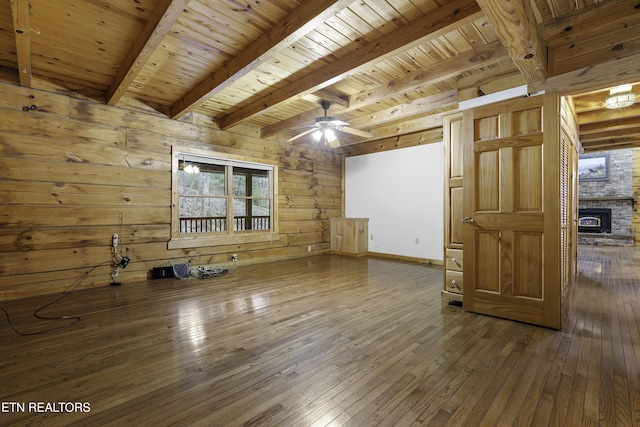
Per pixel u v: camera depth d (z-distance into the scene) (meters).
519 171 2.78
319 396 1.69
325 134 4.37
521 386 1.77
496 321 2.80
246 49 2.93
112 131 4.07
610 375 1.88
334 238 6.89
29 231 3.50
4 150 3.35
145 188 4.34
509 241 2.82
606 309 3.11
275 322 2.77
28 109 3.48
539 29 2.40
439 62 3.21
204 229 5.83
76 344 2.32
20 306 3.19
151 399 1.66
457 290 3.31
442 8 2.36
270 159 5.86
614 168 8.44
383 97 3.77
